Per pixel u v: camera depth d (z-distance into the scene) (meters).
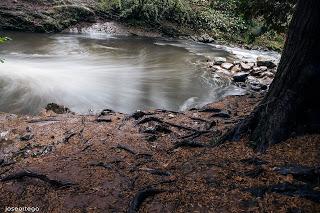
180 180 5.07
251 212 4.05
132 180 5.34
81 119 8.56
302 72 5.23
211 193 4.59
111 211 4.59
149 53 17.83
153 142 7.04
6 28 19.50
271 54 20.34
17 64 14.27
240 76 14.04
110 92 12.15
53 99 11.09
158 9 23.06
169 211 4.37
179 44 20.64
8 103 10.47
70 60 15.57
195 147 6.43
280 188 4.31
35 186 5.36
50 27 20.23
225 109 9.32
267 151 5.25
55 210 4.71
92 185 5.28
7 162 6.30
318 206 3.93
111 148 6.72
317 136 5.14
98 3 22.80
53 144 7.01
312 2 5.00
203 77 14.41
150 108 10.98
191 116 8.70
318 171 4.40
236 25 23.53
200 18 23.77
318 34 5.08
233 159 5.39
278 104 5.46
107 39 20.20
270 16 8.05
